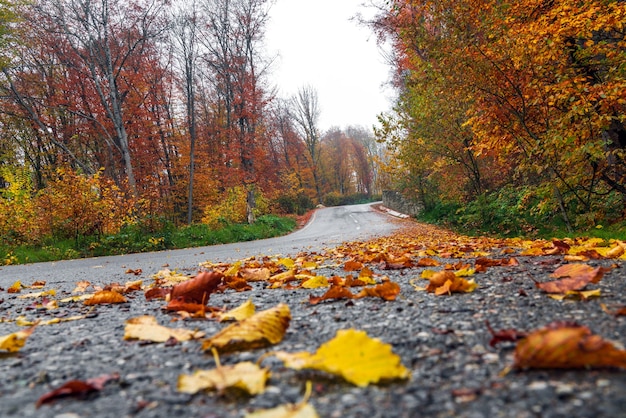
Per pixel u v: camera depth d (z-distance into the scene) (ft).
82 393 3.75
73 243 44.21
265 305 8.36
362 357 3.45
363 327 5.76
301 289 10.43
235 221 79.05
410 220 80.84
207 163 103.71
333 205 219.00
